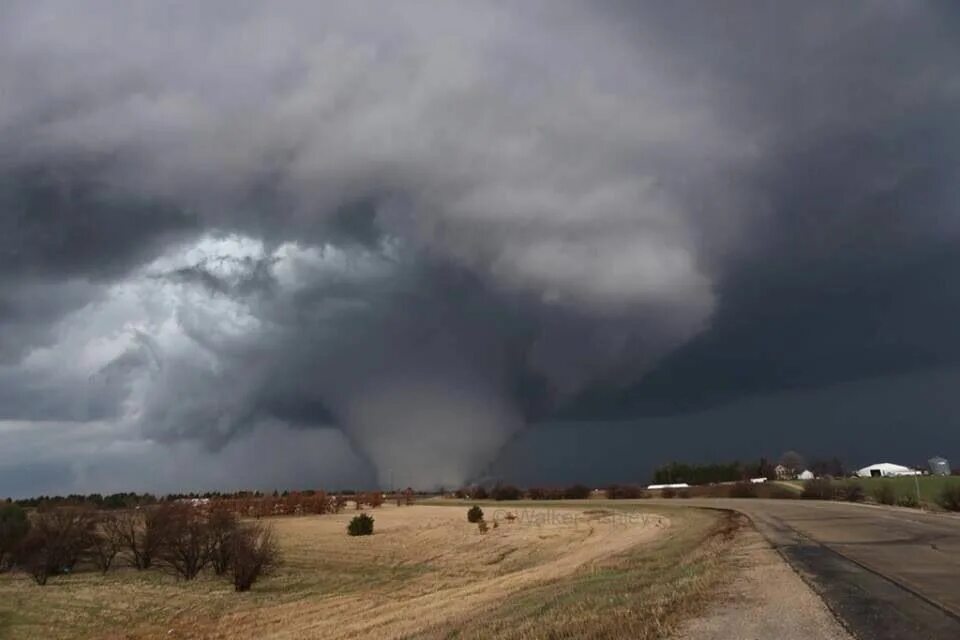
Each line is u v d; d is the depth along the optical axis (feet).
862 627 39.81
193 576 138.00
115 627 96.89
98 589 121.90
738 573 66.39
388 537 213.87
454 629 61.82
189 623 99.40
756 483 446.19
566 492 481.87
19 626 95.81
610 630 42.01
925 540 93.81
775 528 130.52
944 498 180.96
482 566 152.05
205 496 306.55
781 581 59.21
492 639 47.78
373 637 74.08
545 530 222.89
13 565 144.36
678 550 112.06
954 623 40.34
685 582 62.13
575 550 165.17
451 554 173.99
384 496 485.97
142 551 153.79
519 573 128.16
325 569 148.56
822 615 43.57
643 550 126.41
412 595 114.73
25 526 144.46
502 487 523.70
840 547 87.76
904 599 48.34
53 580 133.69
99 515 161.17
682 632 40.06
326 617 97.96
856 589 53.26
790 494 340.80
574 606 56.08
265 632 91.25
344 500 397.19
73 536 144.97
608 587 69.15
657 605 49.11
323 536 216.95
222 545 140.56
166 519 151.43
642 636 39.27
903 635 37.68
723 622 42.37
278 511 332.60
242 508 309.63
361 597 115.14
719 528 150.82
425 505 444.55
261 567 136.26
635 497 438.40
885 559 73.15
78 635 92.89
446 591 114.73
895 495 243.40
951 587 53.21
